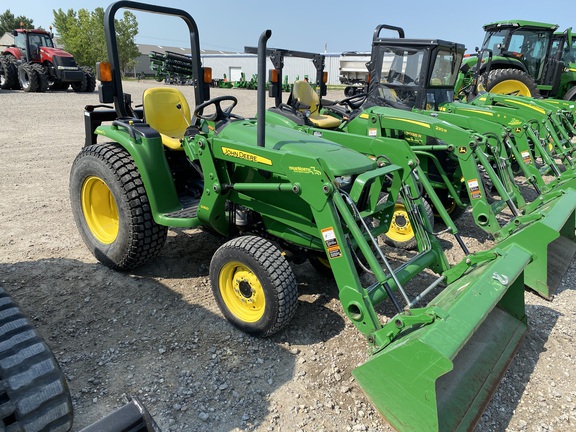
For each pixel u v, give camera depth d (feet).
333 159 9.83
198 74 13.70
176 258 13.52
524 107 24.61
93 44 140.87
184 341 9.79
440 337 6.91
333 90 88.43
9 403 5.50
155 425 4.17
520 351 10.11
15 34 60.44
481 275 8.65
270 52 19.40
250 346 9.74
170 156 13.16
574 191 14.55
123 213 11.53
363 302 8.39
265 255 9.41
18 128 33.99
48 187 20.03
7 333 6.02
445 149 15.57
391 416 7.36
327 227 8.77
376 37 20.95
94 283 11.90
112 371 8.78
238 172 10.85
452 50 20.61
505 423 8.13
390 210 11.09
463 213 18.75
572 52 40.01
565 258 13.58
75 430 7.35
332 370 9.14
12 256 13.16
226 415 7.89
